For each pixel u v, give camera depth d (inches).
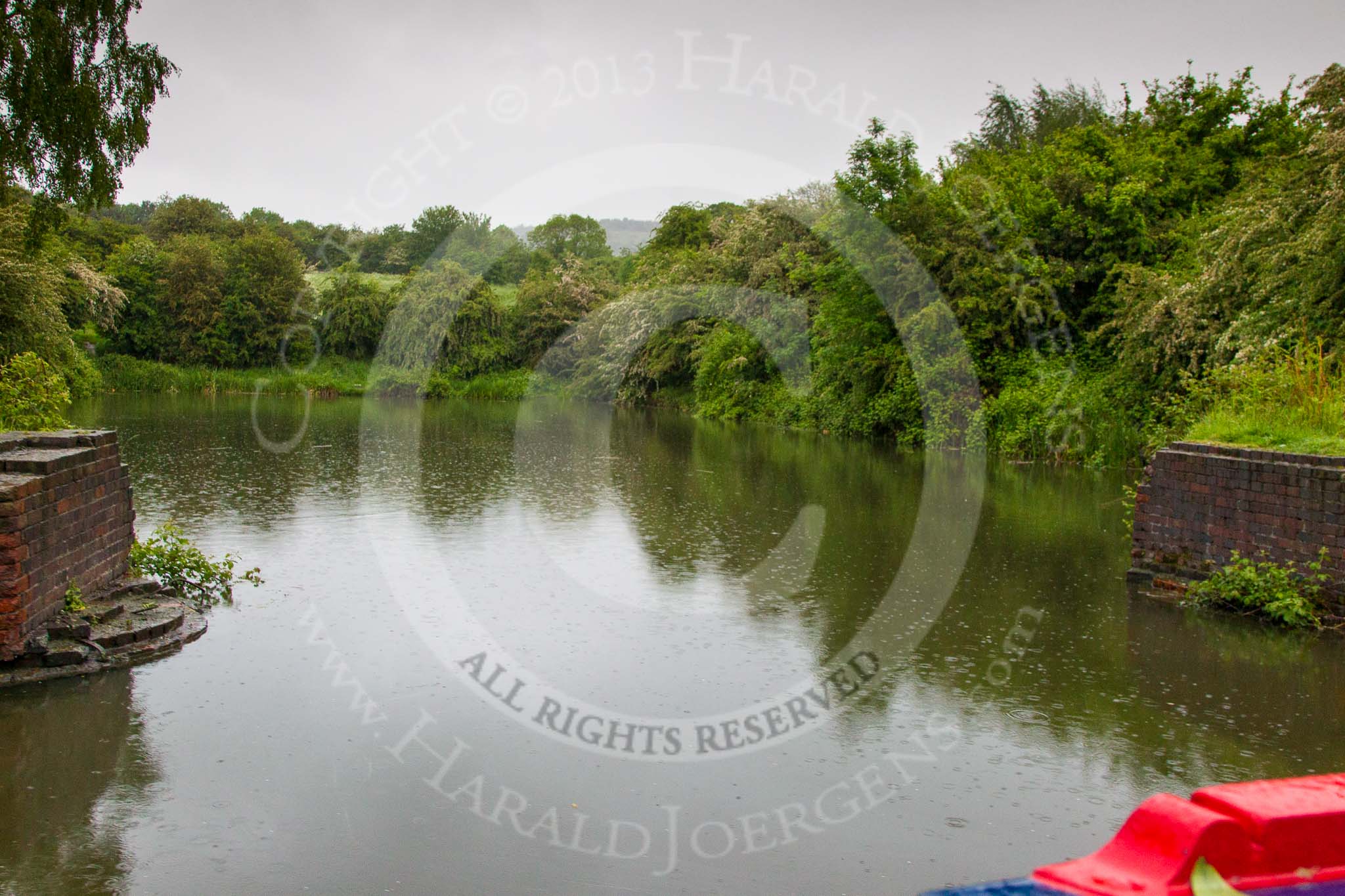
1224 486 357.7
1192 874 58.4
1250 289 623.5
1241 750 223.5
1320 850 61.3
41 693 250.5
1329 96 566.9
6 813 187.2
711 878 167.8
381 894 161.0
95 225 2097.7
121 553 334.0
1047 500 605.6
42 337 881.5
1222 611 344.5
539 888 163.5
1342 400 386.6
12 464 276.2
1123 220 896.3
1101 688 265.6
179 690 253.9
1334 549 325.4
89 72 461.1
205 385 1706.4
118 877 164.6
